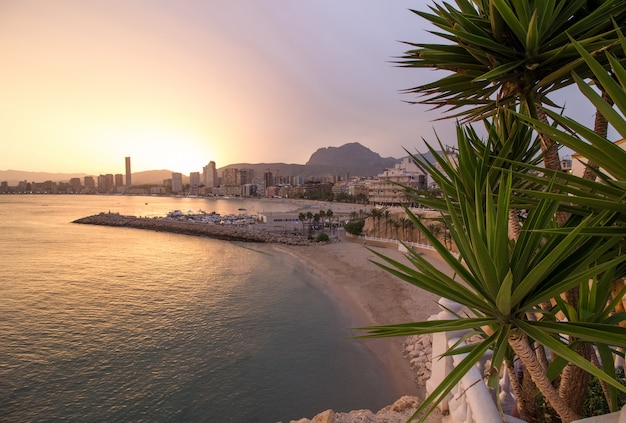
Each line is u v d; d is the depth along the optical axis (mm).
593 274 1619
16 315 34094
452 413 4191
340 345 25938
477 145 3531
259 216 143250
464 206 2145
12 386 21344
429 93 3359
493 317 1904
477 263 1768
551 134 1877
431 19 3201
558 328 1711
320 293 41281
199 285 46562
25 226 121062
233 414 18453
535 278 1589
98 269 56906
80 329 30422
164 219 140500
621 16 2549
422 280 2066
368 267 53031
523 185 3238
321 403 19016
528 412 2973
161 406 19297
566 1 2701
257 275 52406
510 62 2543
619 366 3795
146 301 38969
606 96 2836
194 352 25594
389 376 20688
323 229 110125
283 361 23844
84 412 18938
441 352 4652
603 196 1939
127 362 24188
